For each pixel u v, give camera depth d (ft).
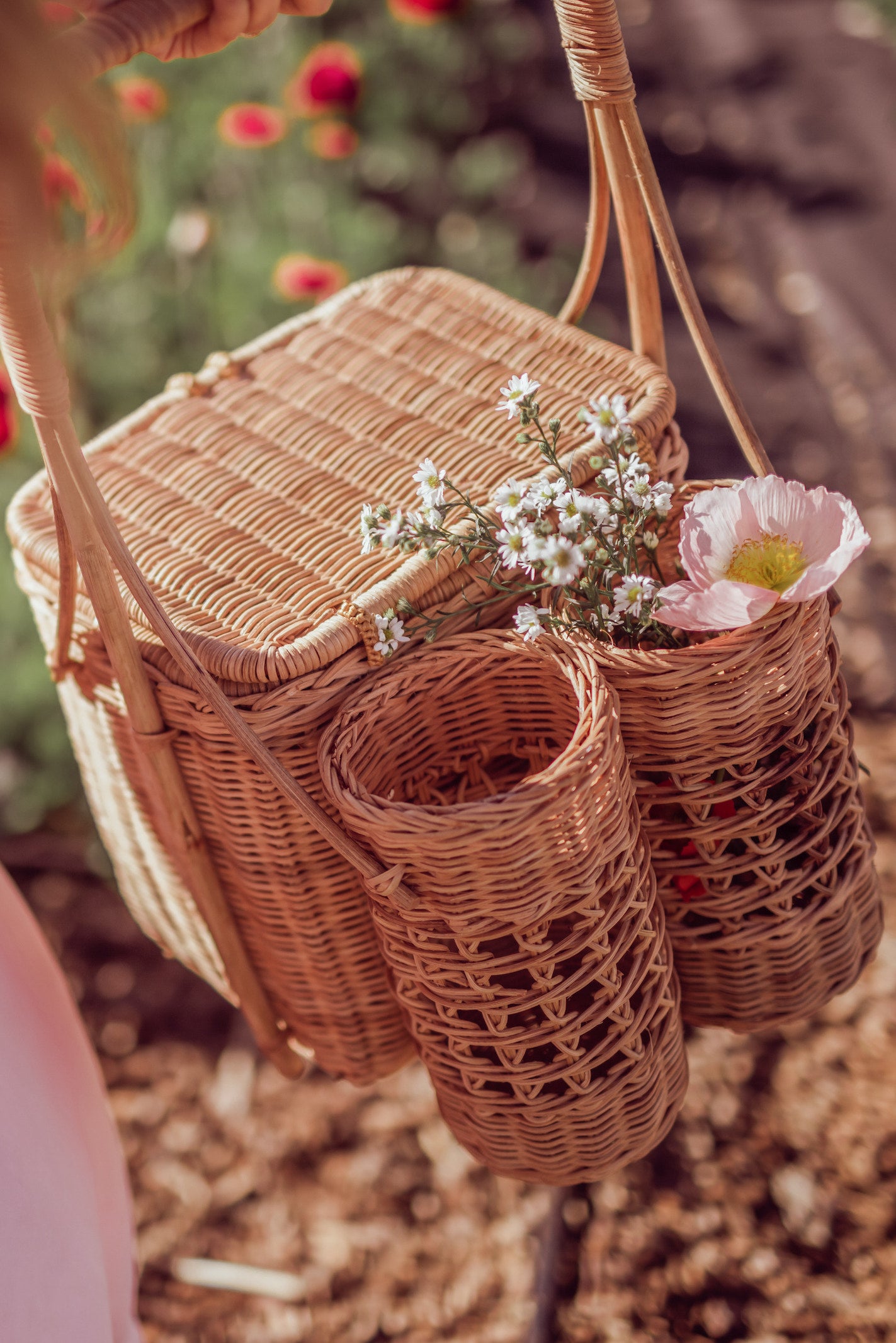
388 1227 4.75
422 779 3.52
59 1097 3.49
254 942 3.63
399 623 3.38
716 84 11.90
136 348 5.93
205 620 3.45
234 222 7.08
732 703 3.32
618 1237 4.57
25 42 2.78
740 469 7.80
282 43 7.25
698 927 3.50
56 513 3.36
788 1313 4.41
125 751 3.62
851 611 6.86
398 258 7.75
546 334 3.78
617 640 3.46
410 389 3.74
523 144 10.64
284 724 3.35
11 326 3.11
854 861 3.54
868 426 8.01
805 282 9.31
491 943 3.48
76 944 5.75
